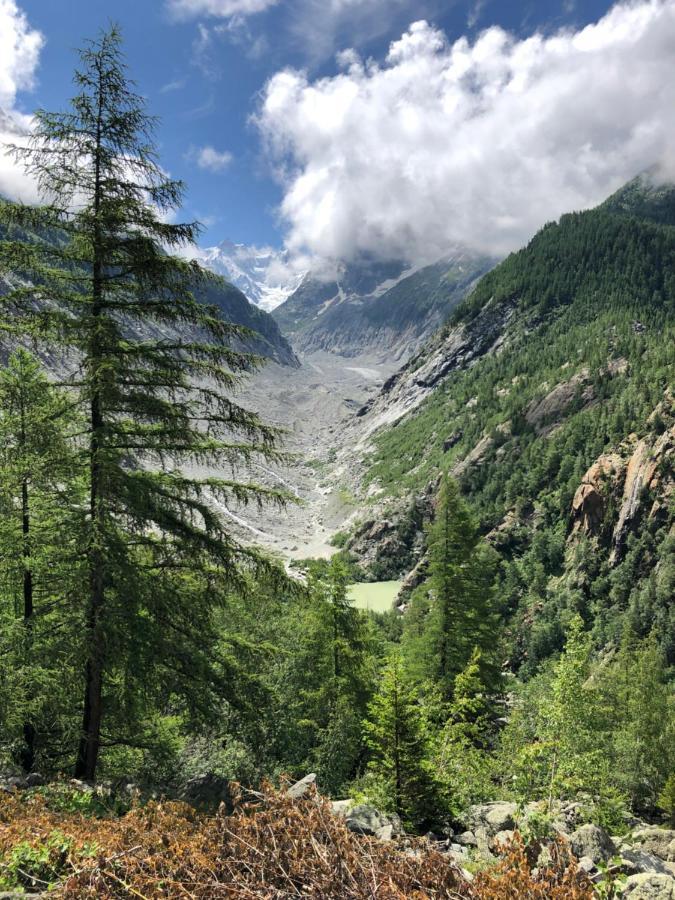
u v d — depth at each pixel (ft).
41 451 35.53
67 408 35.81
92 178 35.50
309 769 59.41
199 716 40.27
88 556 35.88
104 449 36.04
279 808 15.71
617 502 330.75
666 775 98.22
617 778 89.15
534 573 331.57
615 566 305.94
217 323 37.32
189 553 38.32
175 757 46.24
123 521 37.52
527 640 274.16
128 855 14.69
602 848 25.03
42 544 36.68
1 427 36.22
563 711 55.06
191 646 40.22
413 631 119.65
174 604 38.47
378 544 444.96
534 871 15.71
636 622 253.24
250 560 39.81
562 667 56.29
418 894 12.60
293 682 68.49
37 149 34.06
